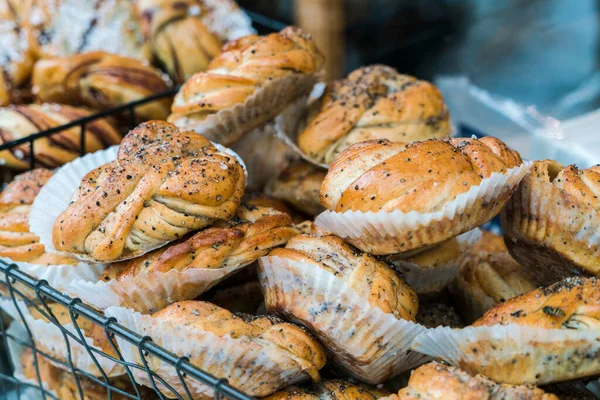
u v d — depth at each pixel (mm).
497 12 1310
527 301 484
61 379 590
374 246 519
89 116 682
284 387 516
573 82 1117
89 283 532
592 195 510
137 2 798
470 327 485
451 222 504
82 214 520
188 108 598
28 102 800
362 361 509
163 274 515
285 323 511
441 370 474
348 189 509
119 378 571
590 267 518
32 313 577
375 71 646
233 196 537
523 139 780
